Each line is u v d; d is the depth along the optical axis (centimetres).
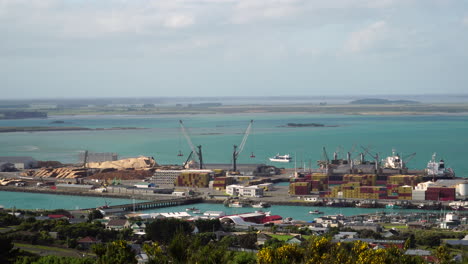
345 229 19050
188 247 7581
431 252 13625
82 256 14600
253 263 8894
